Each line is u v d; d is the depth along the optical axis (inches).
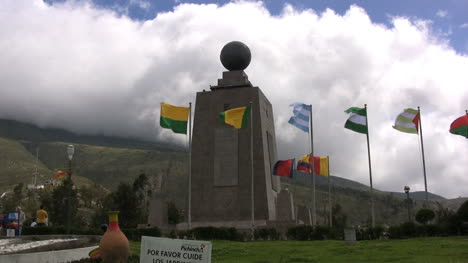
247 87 2041.1
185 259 507.5
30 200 4862.2
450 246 1113.4
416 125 1809.8
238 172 1941.4
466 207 1457.9
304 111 1807.3
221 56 2158.0
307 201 6363.2
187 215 1919.3
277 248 1210.0
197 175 1975.9
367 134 1775.3
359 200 6889.8
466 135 1572.3
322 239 1535.4
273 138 2169.0
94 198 5068.9
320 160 2172.7
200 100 2068.2
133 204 2918.3
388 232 1499.8
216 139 1998.0
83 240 1025.5
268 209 1888.5
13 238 1117.7
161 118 1771.7
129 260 797.2
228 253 1138.7
